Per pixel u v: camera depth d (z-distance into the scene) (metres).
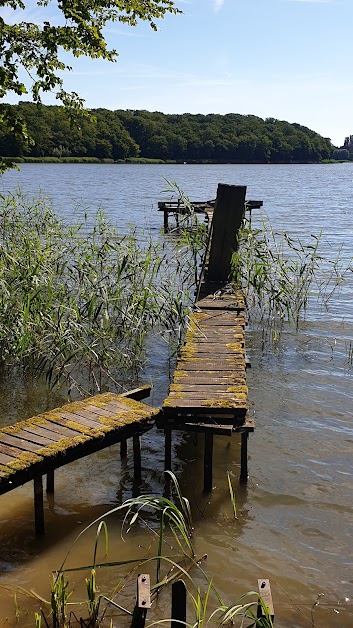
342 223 27.52
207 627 4.29
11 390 8.16
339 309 12.31
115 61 9.17
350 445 6.97
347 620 4.43
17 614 4.37
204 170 89.25
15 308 8.72
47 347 8.49
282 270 11.56
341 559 5.11
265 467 6.49
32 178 57.78
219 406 5.91
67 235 12.38
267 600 3.82
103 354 8.58
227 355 7.46
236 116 122.62
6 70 8.48
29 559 5.02
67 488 6.09
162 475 6.33
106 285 9.53
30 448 5.26
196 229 12.70
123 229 23.08
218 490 6.06
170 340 9.88
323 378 8.87
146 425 6.01
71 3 8.63
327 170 105.19
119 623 4.29
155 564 4.97
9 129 8.77
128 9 9.21
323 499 5.95
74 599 4.55
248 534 5.41
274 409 7.86
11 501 5.88
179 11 9.52
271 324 11.28
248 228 11.65
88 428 5.67
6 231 12.13
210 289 10.83
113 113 94.56
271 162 120.19
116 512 5.70
